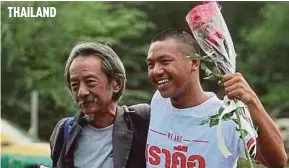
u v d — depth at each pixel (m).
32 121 17.83
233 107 4.58
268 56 23.47
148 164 5.28
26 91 21.44
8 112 21.38
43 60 21.33
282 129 15.25
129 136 5.31
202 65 4.68
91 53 5.23
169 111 5.24
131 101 22.00
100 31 21.84
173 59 5.07
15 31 20.86
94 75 5.18
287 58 23.30
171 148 5.18
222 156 5.02
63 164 5.36
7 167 10.78
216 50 4.70
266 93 23.02
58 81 21.34
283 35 22.89
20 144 10.97
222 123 4.97
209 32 4.71
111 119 5.32
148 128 5.35
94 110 5.21
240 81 4.59
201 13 4.74
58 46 21.41
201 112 5.12
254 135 4.63
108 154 5.29
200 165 5.09
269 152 4.73
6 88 21.31
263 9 23.31
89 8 21.91
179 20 26.44
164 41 5.11
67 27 21.45
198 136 5.10
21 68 21.27
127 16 22.67
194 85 5.15
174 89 5.09
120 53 24.36
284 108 21.66
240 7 25.45
